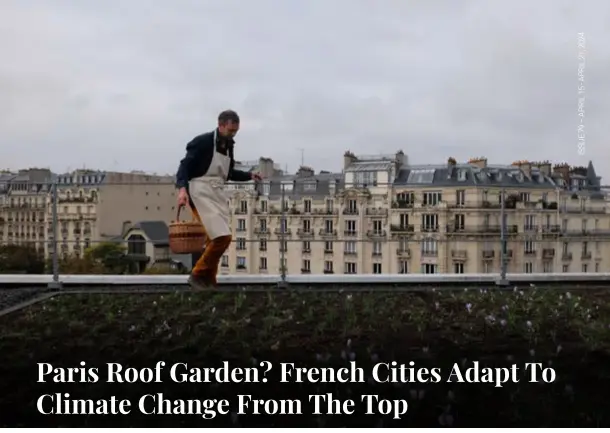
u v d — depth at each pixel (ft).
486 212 271.49
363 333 26.08
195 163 32.58
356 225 295.28
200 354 23.62
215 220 32.94
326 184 307.78
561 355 23.61
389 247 289.12
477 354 23.77
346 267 298.35
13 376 22.21
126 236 286.25
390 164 297.12
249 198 314.35
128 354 23.75
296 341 25.09
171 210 313.73
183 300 31.81
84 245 318.24
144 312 29.63
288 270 309.83
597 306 31.65
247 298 32.86
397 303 32.01
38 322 27.96
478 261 268.82
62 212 329.31
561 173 296.30
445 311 30.19
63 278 39.17
